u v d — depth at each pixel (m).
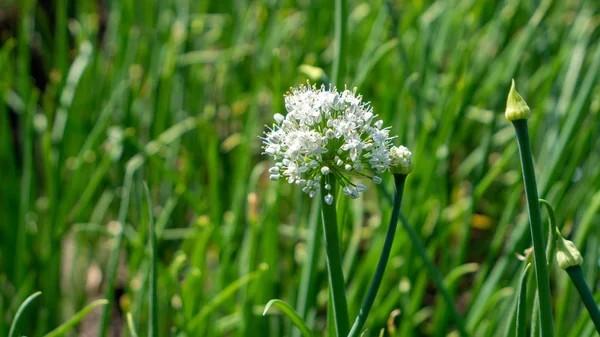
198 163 1.26
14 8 1.68
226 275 0.93
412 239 0.75
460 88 0.93
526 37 1.08
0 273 1.11
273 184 0.95
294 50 1.32
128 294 0.90
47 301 1.02
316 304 0.95
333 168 0.58
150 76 1.32
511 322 0.68
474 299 0.88
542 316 0.58
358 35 1.40
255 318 0.92
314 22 1.28
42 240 1.13
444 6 1.26
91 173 1.18
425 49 1.10
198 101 1.33
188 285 0.84
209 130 1.00
